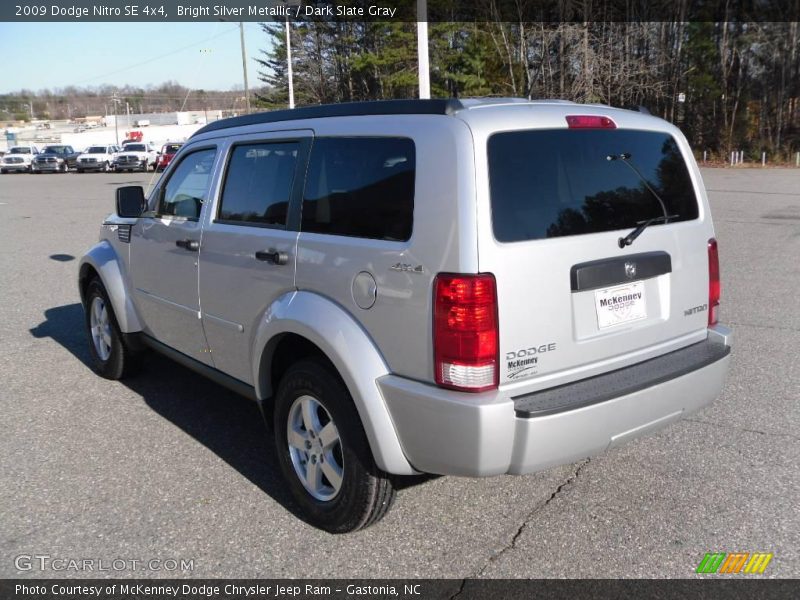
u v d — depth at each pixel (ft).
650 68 123.54
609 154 10.48
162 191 15.38
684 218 11.37
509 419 8.89
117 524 11.34
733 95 141.69
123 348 17.71
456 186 8.91
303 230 11.01
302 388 10.87
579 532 10.91
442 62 121.19
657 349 10.98
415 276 9.18
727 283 28.48
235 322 12.66
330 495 11.00
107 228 17.65
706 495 11.95
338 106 11.03
